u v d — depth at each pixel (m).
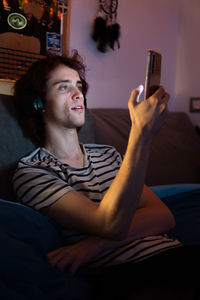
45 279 0.64
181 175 1.95
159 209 1.01
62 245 0.87
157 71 0.72
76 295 0.67
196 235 1.06
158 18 2.67
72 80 1.10
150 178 1.82
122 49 2.42
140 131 0.64
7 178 1.02
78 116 1.07
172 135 2.22
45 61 1.12
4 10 1.45
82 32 2.16
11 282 0.59
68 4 1.65
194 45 2.71
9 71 1.48
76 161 1.10
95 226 0.72
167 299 0.66
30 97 1.08
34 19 1.54
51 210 0.83
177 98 2.88
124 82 2.46
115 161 1.20
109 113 2.03
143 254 0.83
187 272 0.72
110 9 2.27
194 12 2.70
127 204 0.66
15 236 0.70
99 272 0.80
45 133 1.13
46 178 0.90
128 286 0.70
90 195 0.97
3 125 1.09
